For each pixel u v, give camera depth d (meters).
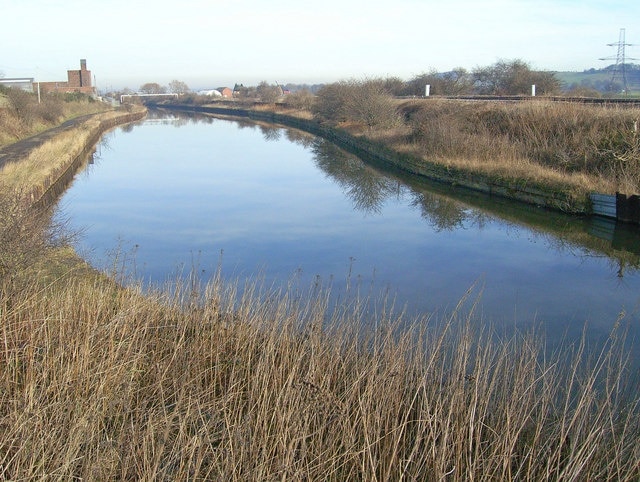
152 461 4.53
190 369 6.27
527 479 4.54
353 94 41.62
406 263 14.09
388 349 6.09
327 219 19.05
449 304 11.03
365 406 5.09
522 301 11.34
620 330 9.69
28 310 6.61
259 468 4.44
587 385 5.21
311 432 5.20
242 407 5.35
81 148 35.47
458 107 30.77
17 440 4.54
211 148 40.44
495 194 21.98
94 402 4.95
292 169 30.48
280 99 84.62
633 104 24.84
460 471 4.70
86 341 5.70
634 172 19.19
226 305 8.06
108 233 16.98
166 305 7.68
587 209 18.30
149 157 35.69
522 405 5.16
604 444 4.87
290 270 13.33
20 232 9.03
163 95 134.25
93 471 4.32
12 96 40.94
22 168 22.03
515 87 49.28
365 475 4.58
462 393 5.25
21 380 5.64
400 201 21.84
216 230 17.47
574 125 23.02
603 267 13.78
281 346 6.34
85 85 112.44
